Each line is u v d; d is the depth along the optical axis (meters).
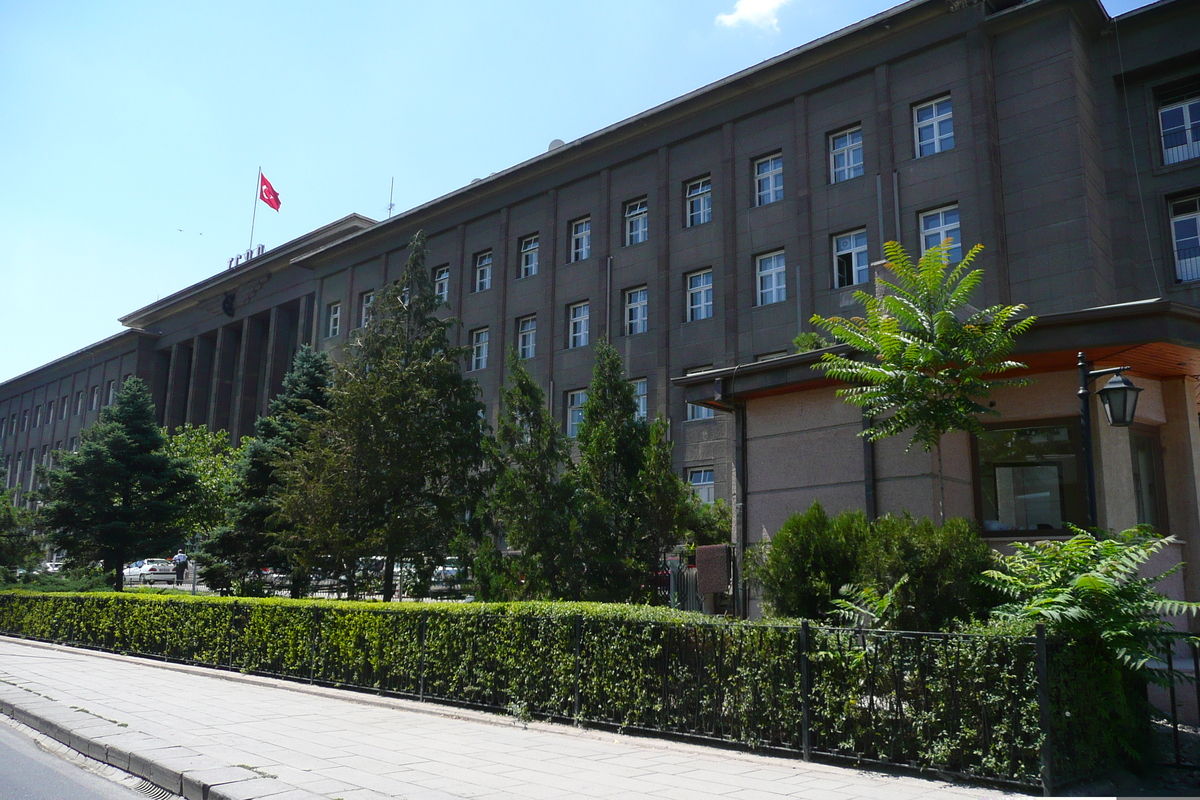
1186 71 24.69
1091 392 10.63
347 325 44.88
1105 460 10.45
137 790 6.97
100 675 14.14
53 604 20.91
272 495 22.70
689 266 32.03
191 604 16.20
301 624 13.45
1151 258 24.39
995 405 11.20
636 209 34.66
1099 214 24.67
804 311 28.56
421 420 19.17
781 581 9.70
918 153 27.23
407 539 18.38
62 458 26.34
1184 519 11.28
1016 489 11.02
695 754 7.58
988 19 25.98
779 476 12.91
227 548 23.31
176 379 60.81
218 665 15.21
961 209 25.66
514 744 8.22
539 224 37.47
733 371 13.08
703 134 32.72
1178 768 6.92
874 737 6.85
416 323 20.50
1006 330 9.77
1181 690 8.28
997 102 26.08
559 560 14.42
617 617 8.88
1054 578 6.98
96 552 25.89
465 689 10.40
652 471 14.70
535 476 15.48
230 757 7.48
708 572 13.62
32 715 9.92
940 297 9.63
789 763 7.10
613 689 8.74
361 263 45.19
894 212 26.94
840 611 8.30
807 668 7.28
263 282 53.34
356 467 18.42
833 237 28.72
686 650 8.19
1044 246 24.38
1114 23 25.64
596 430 15.38
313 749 7.96
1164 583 10.86
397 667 11.48
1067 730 6.25
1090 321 9.70
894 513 11.34
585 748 8.01
